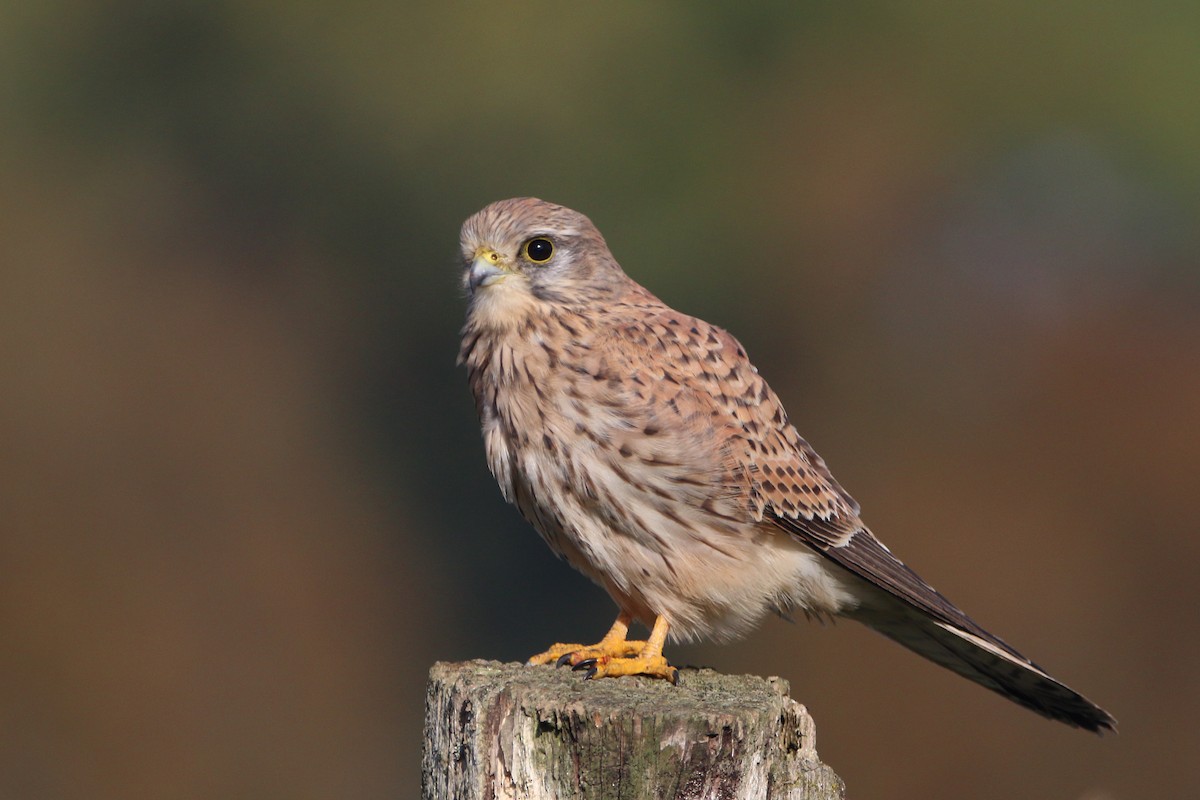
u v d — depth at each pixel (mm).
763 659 13109
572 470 5469
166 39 19641
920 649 6082
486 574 17156
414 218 19000
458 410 18156
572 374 5457
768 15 19828
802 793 4402
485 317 5625
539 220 5629
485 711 4355
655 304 5801
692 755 4199
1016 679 5836
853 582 5875
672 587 5543
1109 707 13367
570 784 4250
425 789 4629
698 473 5449
